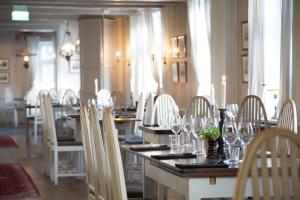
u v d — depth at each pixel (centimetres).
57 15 1491
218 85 944
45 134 878
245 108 608
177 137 474
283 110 519
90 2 1176
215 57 953
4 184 802
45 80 1927
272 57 794
